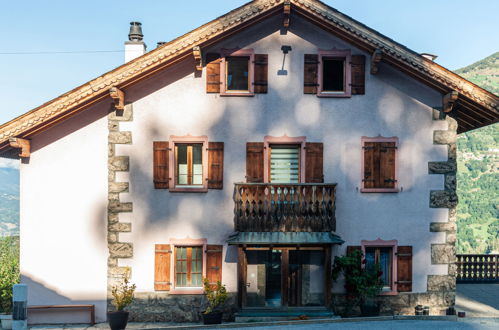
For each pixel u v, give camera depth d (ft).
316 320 39.99
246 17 40.37
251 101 42.68
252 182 42.32
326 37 42.83
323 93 42.88
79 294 42.22
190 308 42.06
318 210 41.68
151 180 42.47
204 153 42.50
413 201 42.78
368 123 42.86
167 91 42.39
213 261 42.24
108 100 42.39
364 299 41.47
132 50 47.96
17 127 39.91
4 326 40.98
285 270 41.81
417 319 41.06
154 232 42.34
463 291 52.95
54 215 42.27
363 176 42.73
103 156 42.55
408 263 42.52
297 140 42.63
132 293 41.39
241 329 38.60
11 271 48.34
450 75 40.50
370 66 42.93
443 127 42.91
